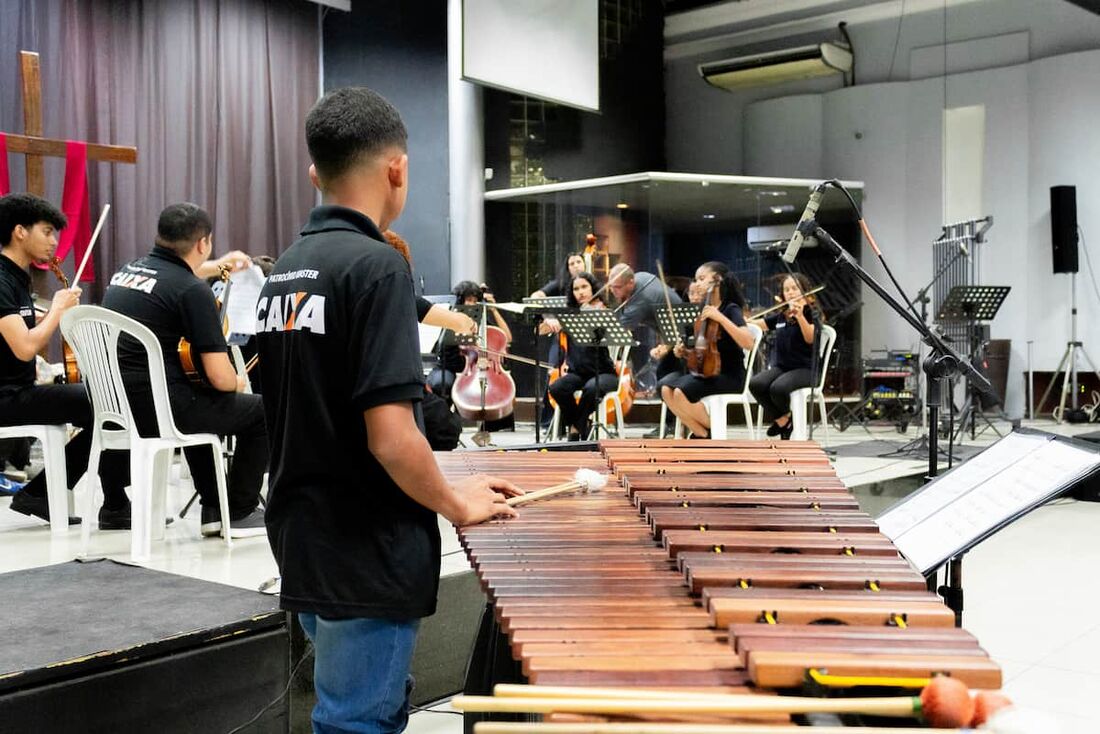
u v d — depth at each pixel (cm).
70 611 238
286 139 907
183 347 353
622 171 1111
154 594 255
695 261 917
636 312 796
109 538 374
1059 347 988
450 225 936
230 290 477
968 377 378
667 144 1193
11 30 744
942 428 729
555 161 1031
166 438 343
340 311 151
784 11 1092
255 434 376
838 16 1082
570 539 172
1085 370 976
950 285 992
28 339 374
